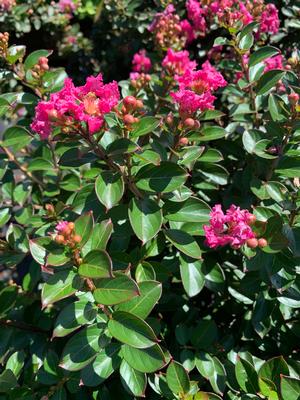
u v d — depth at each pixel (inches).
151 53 29.3
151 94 23.9
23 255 18.2
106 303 12.7
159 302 18.8
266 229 14.4
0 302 18.5
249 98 21.9
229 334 18.5
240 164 21.6
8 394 16.5
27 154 27.5
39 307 19.7
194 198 16.7
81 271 12.5
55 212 18.5
